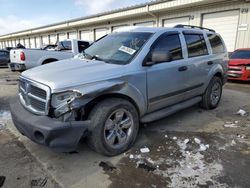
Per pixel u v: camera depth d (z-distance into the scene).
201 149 3.29
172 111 3.98
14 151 3.17
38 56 8.63
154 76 3.45
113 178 2.60
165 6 13.84
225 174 2.69
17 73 12.03
